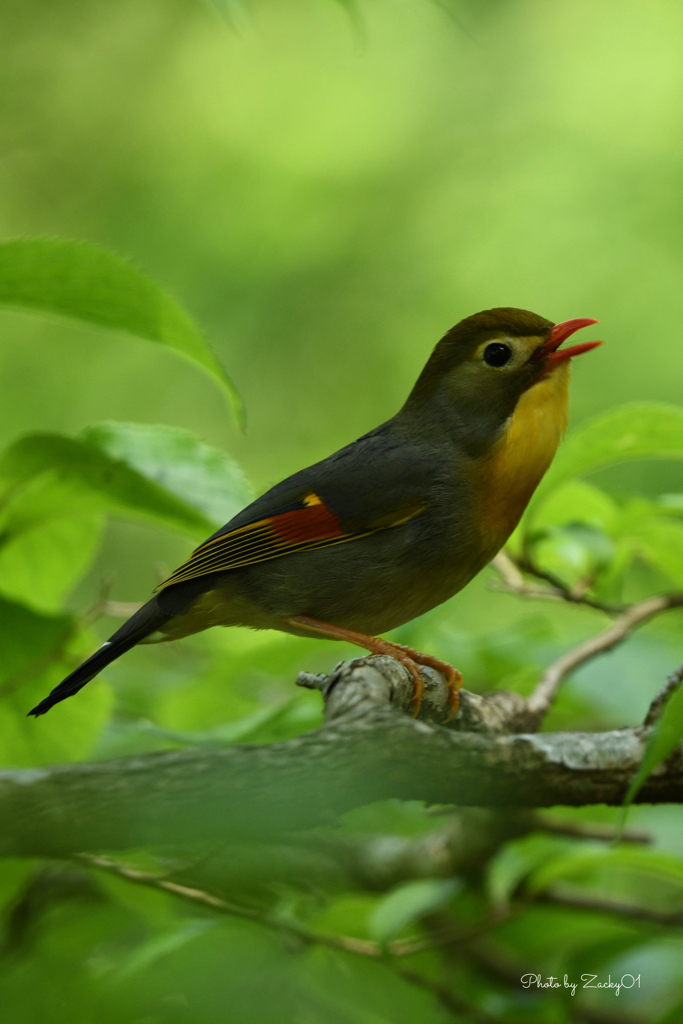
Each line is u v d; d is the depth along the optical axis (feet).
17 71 75.00
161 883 23.88
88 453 24.14
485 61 72.43
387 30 73.05
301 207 68.54
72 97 74.33
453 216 67.67
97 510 26.22
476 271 65.82
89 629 27.43
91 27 76.23
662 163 66.74
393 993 27.37
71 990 23.43
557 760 19.27
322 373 64.69
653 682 27.96
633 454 28.45
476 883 29.81
